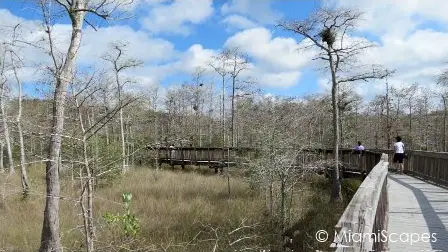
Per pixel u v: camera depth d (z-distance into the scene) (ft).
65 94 21.02
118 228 25.09
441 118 160.76
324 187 70.33
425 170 51.19
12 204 42.39
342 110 97.86
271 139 51.19
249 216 48.29
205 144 125.18
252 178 56.29
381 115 147.33
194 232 42.68
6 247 34.24
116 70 90.07
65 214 29.14
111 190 62.75
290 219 47.83
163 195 64.13
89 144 20.77
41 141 21.70
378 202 17.58
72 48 23.16
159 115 118.62
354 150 69.62
